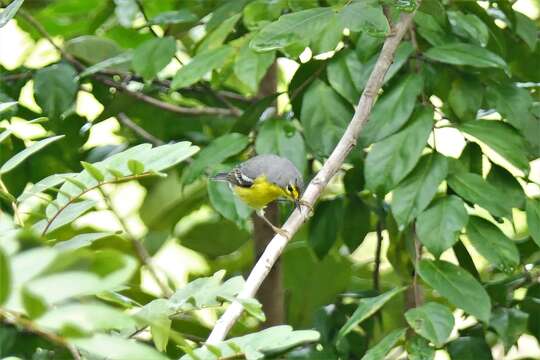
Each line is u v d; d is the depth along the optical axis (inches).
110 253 126.3
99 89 491.5
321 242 454.9
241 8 431.5
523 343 598.9
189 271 564.7
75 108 489.1
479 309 326.6
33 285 119.6
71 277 121.4
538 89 454.9
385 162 353.1
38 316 118.8
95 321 126.0
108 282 124.3
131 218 587.2
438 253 338.6
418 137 353.7
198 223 552.4
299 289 523.8
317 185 322.7
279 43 286.5
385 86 391.9
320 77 405.4
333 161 327.9
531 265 422.0
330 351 410.6
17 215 233.5
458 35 410.0
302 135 420.5
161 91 526.0
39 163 477.1
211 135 560.7
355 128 327.9
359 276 557.6
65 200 238.7
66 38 577.6
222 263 562.3
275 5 391.2
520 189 381.1
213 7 474.9
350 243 465.4
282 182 446.9
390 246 409.4
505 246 349.1
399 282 550.0
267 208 516.1
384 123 358.6
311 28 287.7
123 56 444.5
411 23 384.8
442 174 350.3
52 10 551.8
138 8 487.8
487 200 348.5
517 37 458.9
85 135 490.0
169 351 420.5
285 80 606.2
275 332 201.8
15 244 137.9
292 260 524.7
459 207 343.9
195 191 546.6
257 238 521.0
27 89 543.2
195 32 577.6
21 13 480.4
